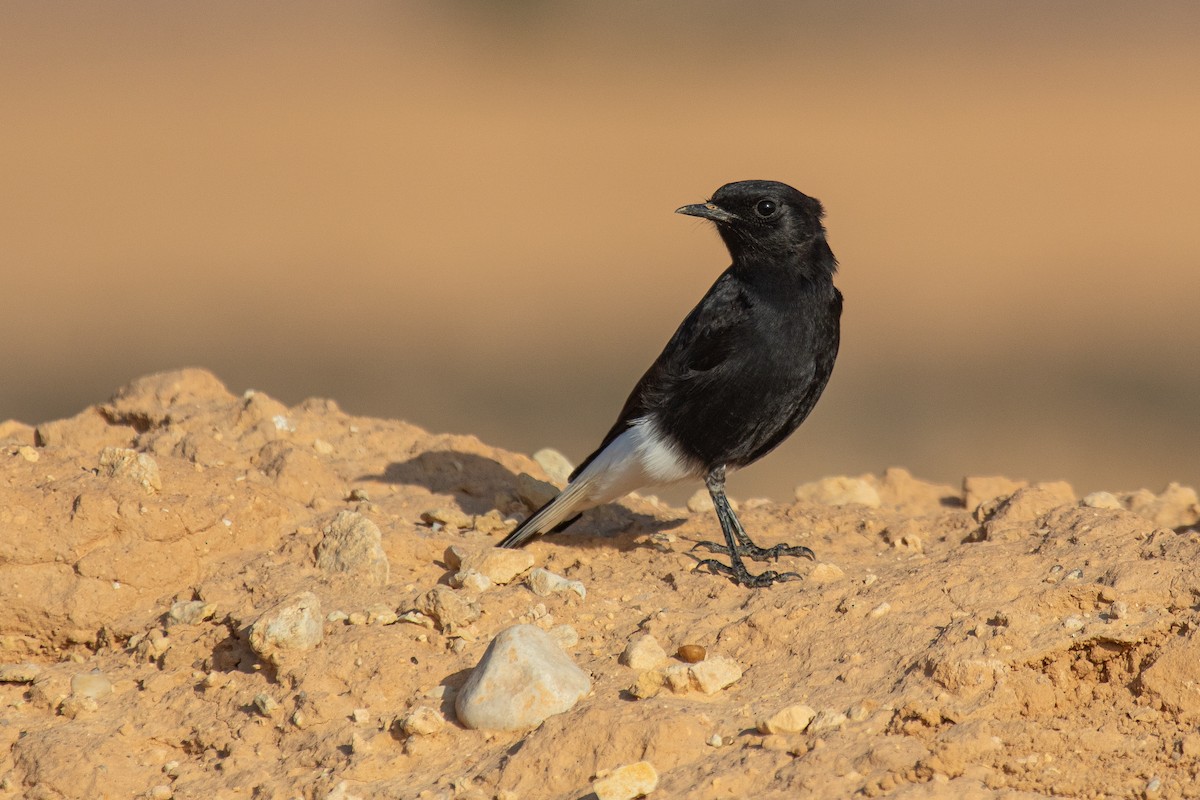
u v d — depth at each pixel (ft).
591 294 125.49
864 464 75.31
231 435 33.68
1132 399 90.22
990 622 22.58
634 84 231.71
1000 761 19.93
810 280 29.04
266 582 25.85
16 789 21.76
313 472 31.14
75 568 25.57
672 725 20.90
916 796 19.25
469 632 24.21
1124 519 26.63
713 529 31.30
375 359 102.53
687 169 180.86
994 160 179.11
